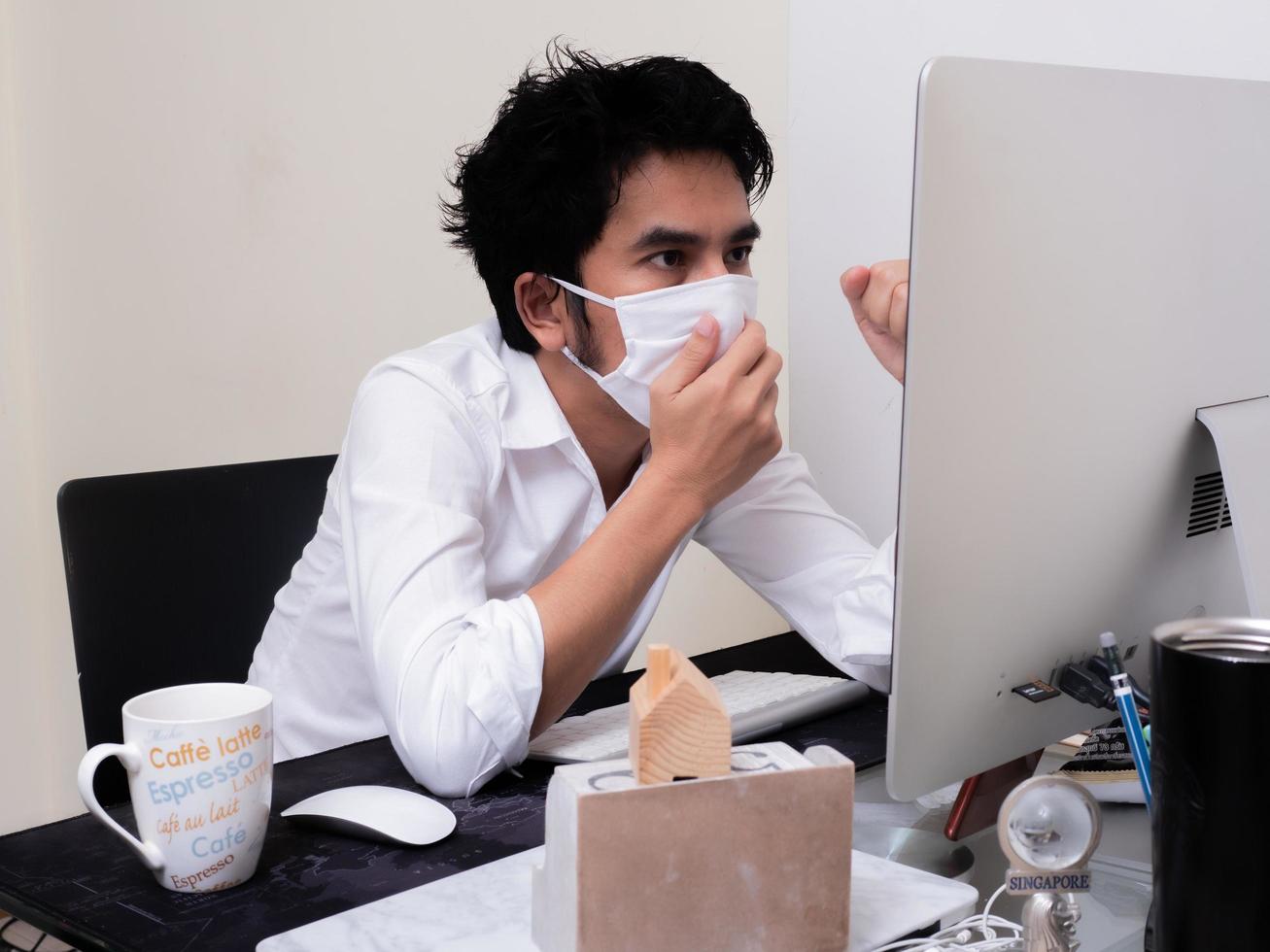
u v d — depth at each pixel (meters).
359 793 0.85
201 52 2.04
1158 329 0.76
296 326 2.16
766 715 1.03
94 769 0.72
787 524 1.38
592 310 1.17
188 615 1.33
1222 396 0.82
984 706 0.74
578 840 0.55
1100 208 0.71
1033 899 0.59
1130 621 0.83
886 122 1.63
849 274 1.10
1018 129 0.66
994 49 1.53
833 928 0.60
